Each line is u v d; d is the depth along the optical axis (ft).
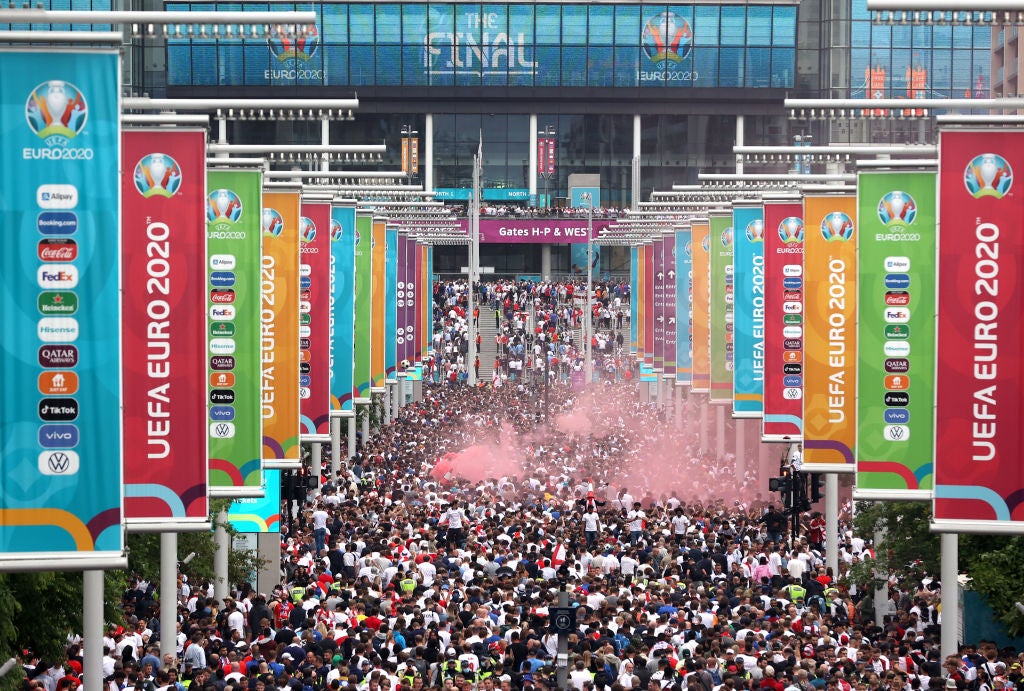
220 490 110.01
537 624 118.73
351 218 163.32
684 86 517.96
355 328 197.26
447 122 538.47
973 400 88.22
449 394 358.43
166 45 493.77
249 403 110.22
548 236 534.78
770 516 174.60
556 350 433.07
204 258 90.89
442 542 167.12
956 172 87.92
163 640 108.68
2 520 74.13
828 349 129.39
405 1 512.63
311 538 156.87
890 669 96.89
